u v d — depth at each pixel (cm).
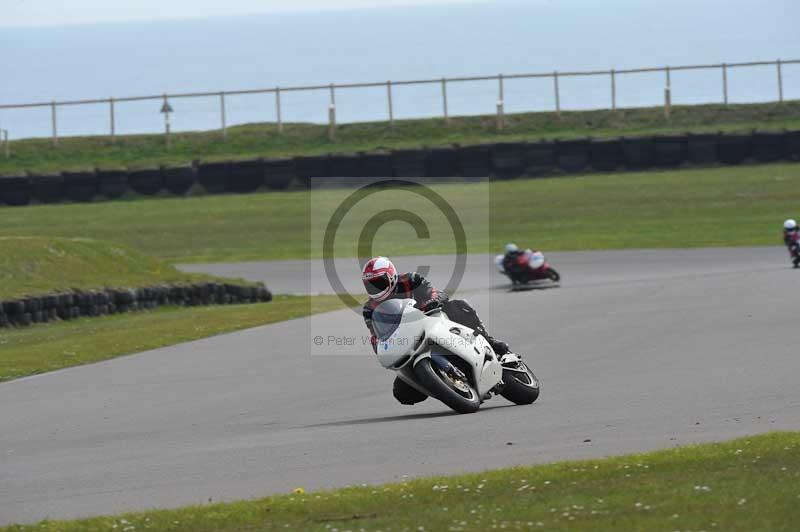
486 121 18388
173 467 3272
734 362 4781
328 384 4953
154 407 4531
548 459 3042
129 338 6712
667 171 15612
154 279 9175
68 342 6606
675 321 6322
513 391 4047
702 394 4047
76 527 2534
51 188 15888
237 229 13675
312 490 2844
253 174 15950
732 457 2806
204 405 4522
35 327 7719
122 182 15988
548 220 13225
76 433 4034
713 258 10156
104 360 6000
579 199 14212
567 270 10006
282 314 7762
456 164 15762
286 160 15912
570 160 15812
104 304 8369
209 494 2894
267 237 13175
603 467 2792
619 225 12656
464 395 3856
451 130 18175
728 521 2252
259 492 2877
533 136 17688
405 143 17725
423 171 15738
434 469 3006
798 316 6147
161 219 14438
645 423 3528
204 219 14338
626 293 7919
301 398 4594
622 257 10619
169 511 2644
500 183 15600
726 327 5934
